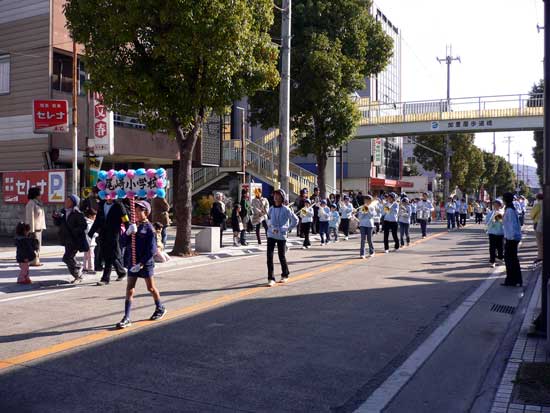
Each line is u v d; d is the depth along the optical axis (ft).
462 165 183.32
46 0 65.31
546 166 23.02
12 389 17.30
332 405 16.63
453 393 18.08
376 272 43.62
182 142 51.31
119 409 15.81
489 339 24.63
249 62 49.70
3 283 36.11
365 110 127.13
